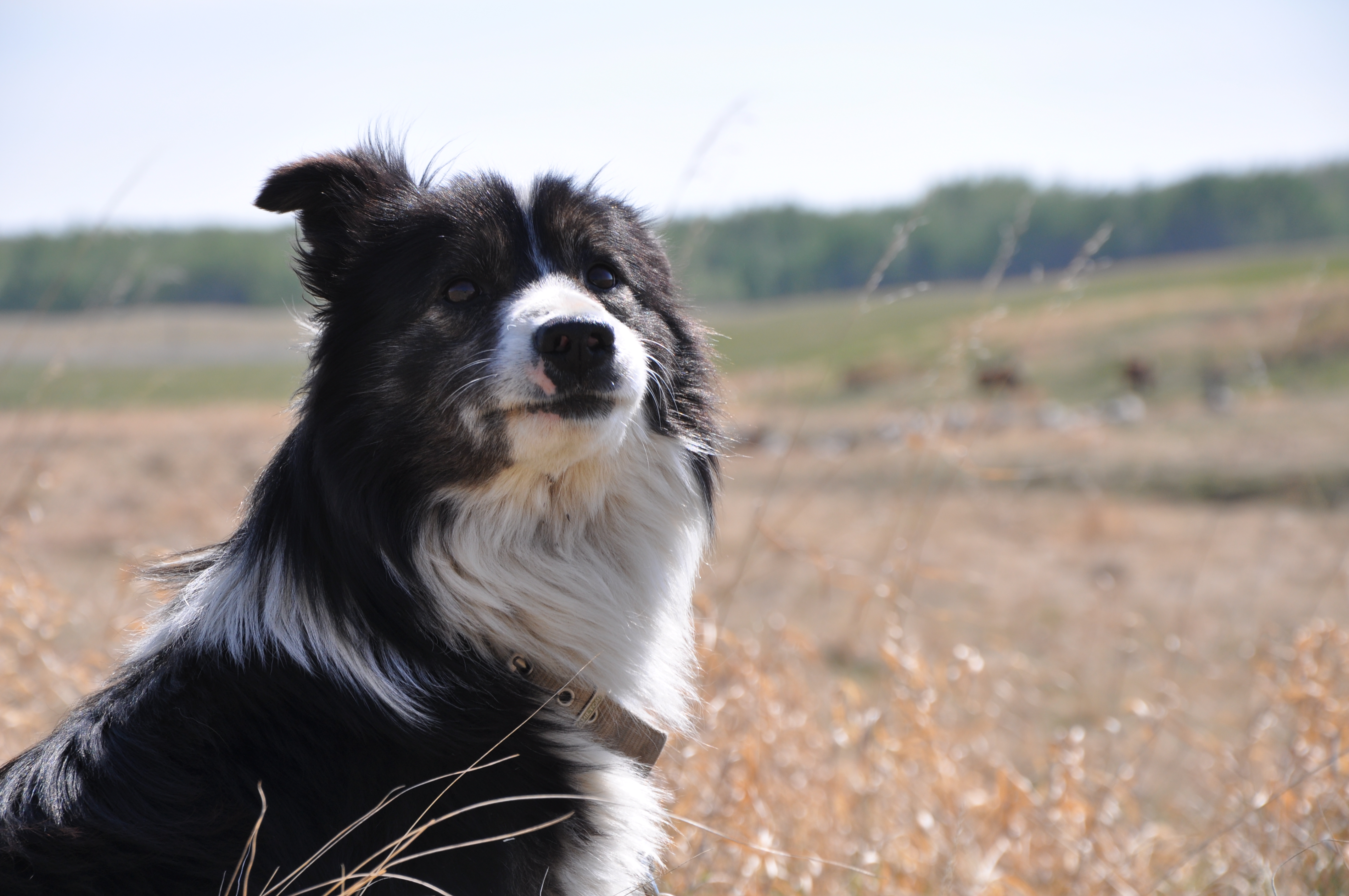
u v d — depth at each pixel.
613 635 3.05
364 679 2.70
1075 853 4.13
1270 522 13.92
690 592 3.34
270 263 87.94
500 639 2.93
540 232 3.20
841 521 12.75
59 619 4.75
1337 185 123.06
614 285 3.30
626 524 3.14
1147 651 7.96
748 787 3.97
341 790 2.56
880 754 4.52
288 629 2.69
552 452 2.84
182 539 10.06
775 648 4.91
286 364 44.03
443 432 2.88
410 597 2.84
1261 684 4.90
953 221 117.75
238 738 2.56
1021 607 9.82
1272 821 4.00
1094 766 5.43
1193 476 16.67
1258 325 31.12
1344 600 9.89
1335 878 3.73
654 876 3.10
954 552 12.27
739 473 17.39
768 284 102.56
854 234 112.94
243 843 2.42
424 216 3.09
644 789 2.97
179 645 2.79
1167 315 36.81
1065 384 29.22
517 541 3.00
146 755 2.50
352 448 2.87
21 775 2.57
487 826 2.56
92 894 2.29
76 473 12.68
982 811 4.49
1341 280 36.00
